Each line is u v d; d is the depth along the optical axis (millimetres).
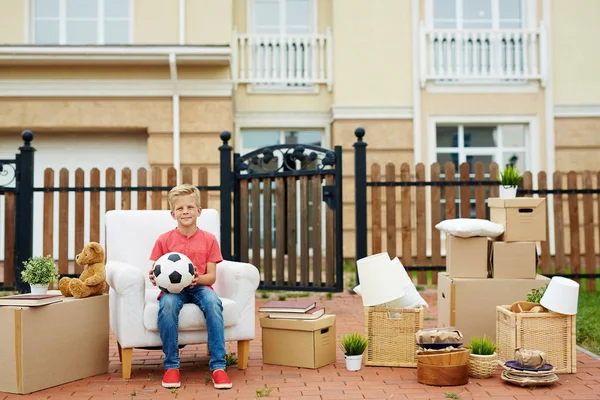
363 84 10703
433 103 10703
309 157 7074
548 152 10680
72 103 9969
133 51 9555
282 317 4590
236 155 7398
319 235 7004
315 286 7008
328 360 4656
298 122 11125
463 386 4051
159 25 10156
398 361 4559
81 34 10430
